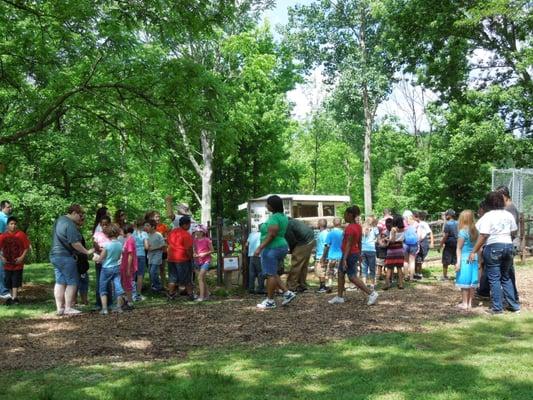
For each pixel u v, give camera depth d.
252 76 24.61
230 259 11.82
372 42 38.25
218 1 10.91
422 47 26.75
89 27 10.86
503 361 5.45
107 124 13.08
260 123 29.83
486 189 28.88
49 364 5.70
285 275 13.59
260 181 32.47
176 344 6.54
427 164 30.11
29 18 11.38
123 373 5.25
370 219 11.17
